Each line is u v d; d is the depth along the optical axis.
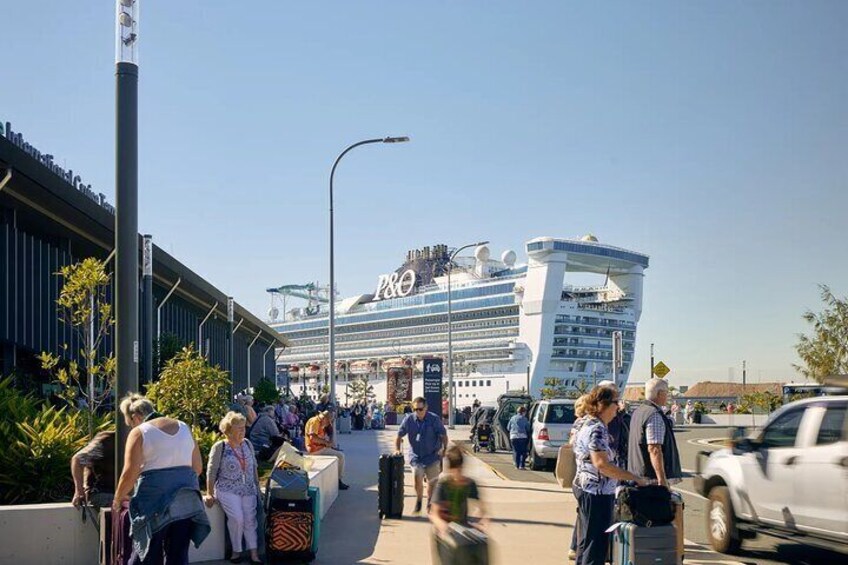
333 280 28.53
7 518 9.09
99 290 16.30
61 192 23.58
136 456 7.41
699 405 70.69
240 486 10.23
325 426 18.16
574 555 10.09
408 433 14.17
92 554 9.27
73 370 14.70
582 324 90.25
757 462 10.83
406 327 99.56
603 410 8.29
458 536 7.04
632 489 7.96
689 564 10.61
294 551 10.20
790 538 10.56
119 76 9.93
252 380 65.81
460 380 91.44
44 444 10.84
